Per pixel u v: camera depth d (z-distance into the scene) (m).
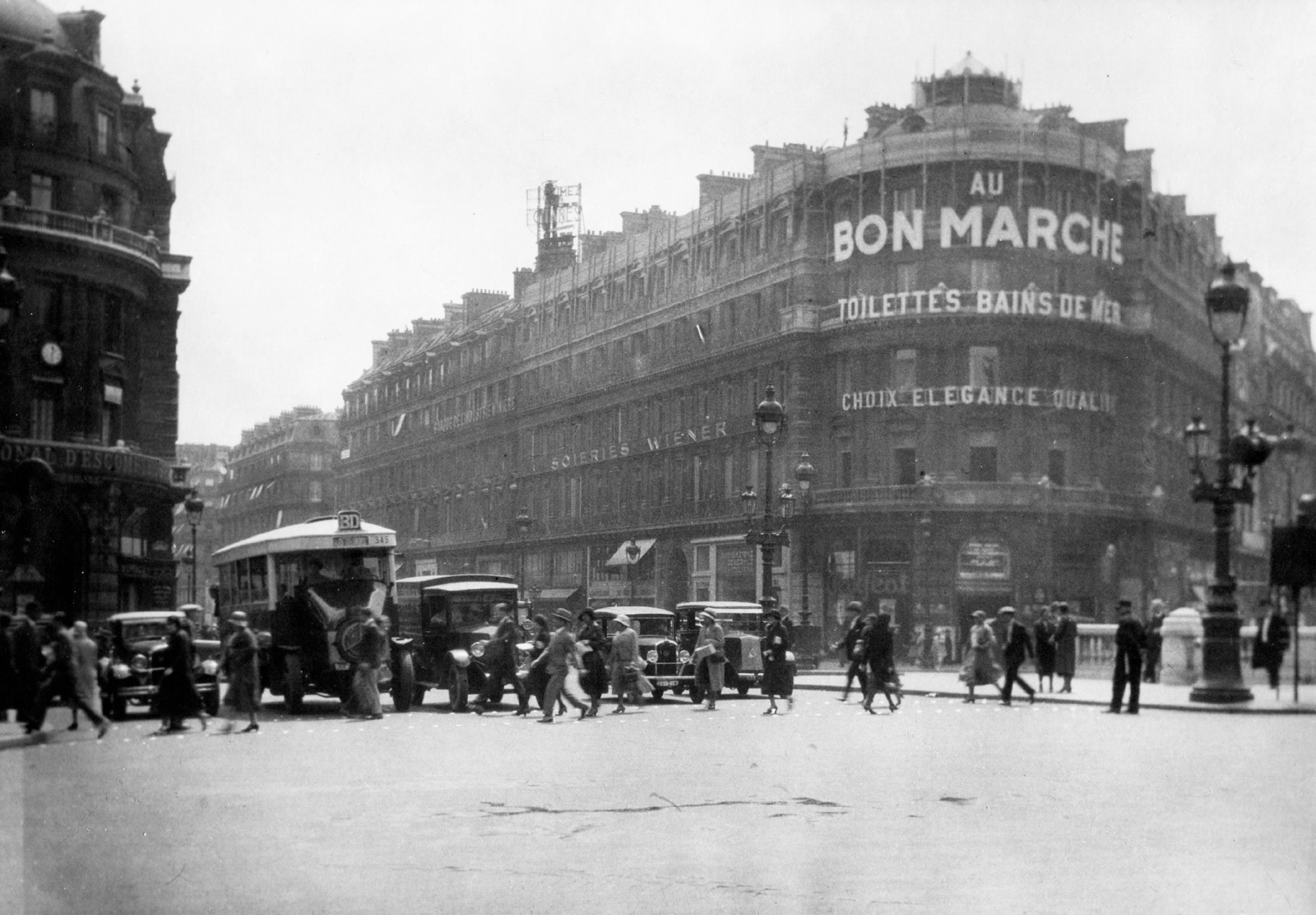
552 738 21.34
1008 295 55.81
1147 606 58.81
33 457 43.25
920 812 12.95
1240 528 55.81
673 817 12.70
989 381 56.25
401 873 10.06
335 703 32.66
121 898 9.27
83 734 23.06
